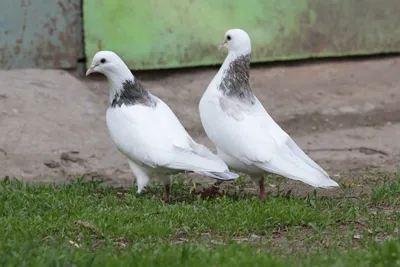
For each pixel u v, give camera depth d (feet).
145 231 31.22
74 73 58.59
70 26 57.82
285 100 58.59
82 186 39.01
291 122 55.83
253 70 61.57
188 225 32.27
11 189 37.40
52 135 49.90
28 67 57.36
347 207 35.22
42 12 57.16
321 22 62.18
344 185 40.98
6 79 55.31
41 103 53.21
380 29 63.36
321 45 62.39
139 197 36.96
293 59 62.18
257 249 29.25
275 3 61.11
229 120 36.47
